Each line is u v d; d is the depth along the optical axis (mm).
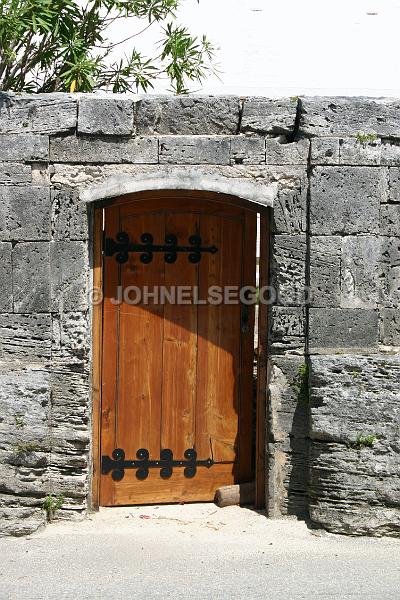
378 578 4332
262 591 4156
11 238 5023
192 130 5078
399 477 4875
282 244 5094
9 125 5004
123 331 5320
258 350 5285
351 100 5043
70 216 5039
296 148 5070
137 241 5301
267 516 5207
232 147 5051
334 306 5082
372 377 4906
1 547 4695
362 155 5047
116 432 5355
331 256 5066
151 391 5371
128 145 5031
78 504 5117
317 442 4961
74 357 5082
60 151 5027
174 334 5367
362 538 4875
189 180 5027
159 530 4984
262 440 5289
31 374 4977
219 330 5406
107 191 5023
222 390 5438
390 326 5148
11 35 5492
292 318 5121
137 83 6672
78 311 5066
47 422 5004
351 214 5055
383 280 5141
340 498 4906
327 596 4105
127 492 5391
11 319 5055
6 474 4961
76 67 5922
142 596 4082
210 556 4594
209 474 5465
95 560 4520
